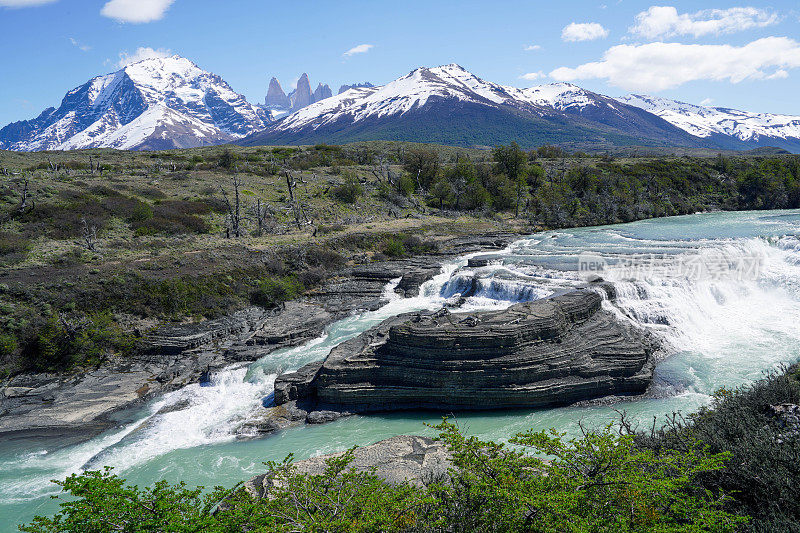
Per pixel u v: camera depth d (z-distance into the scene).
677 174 108.44
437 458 17.83
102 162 105.50
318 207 81.19
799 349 31.03
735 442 13.73
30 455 25.09
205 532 9.88
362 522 10.15
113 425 27.77
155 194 73.69
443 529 11.07
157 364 34.91
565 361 27.31
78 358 34.75
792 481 11.22
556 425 24.91
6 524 19.88
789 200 95.00
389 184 98.56
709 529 9.71
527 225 82.19
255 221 69.88
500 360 26.92
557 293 36.97
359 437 25.31
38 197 61.81
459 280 45.81
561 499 9.70
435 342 27.31
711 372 28.83
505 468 11.40
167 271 45.28
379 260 59.06
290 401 29.06
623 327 32.62
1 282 39.44
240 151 141.12
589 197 95.19
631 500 9.92
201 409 28.92
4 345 33.88
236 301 44.72
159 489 11.15
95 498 9.88
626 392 27.52
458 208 91.31
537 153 154.62
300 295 48.62
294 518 10.84
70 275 42.06
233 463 23.58
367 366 28.28
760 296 41.12
